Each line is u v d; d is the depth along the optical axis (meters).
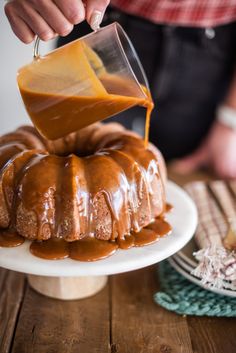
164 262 1.09
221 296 1.00
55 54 0.94
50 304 1.01
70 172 0.96
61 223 0.96
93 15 0.92
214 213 1.12
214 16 1.37
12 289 1.04
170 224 1.04
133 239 0.99
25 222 0.97
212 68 1.49
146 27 1.42
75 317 0.98
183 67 1.48
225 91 1.54
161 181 1.04
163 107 1.55
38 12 0.93
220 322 0.97
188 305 0.98
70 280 1.01
